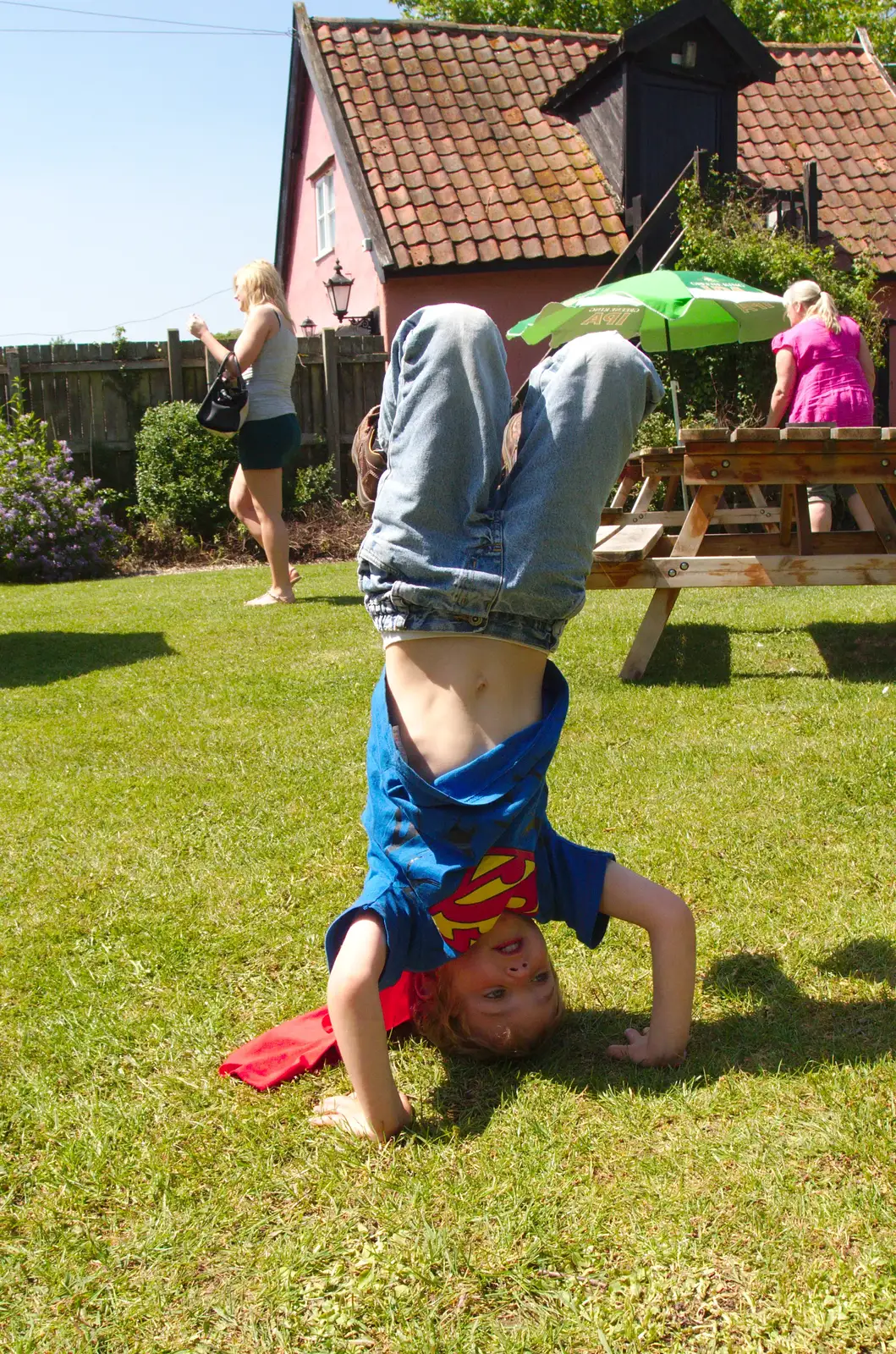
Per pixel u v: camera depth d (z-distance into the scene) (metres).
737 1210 1.67
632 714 4.36
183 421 11.94
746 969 2.38
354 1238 1.67
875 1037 2.10
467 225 13.45
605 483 2.03
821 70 16.52
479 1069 2.09
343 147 14.20
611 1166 1.78
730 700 4.53
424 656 2.01
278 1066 2.10
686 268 12.02
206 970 2.48
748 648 5.52
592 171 14.19
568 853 2.17
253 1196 1.77
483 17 26.86
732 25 13.35
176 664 5.62
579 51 16.11
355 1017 1.86
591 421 1.98
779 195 13.52
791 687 4.69
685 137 13.94
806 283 6.89
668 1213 1.67
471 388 1.91
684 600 7.18
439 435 1.91
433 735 1.99
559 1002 2.10
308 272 20.55
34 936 2.66
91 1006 2.34
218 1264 1.63
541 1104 1.95
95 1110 2.00
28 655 5.99
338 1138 1.89
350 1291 1.57
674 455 7.10
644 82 13.51
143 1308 1.56
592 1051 2.13
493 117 14.83
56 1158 1.88
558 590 2.01
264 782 3.72
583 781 3.57
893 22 27.70
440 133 14.56
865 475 4.93
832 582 4.93
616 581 4.94
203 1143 1.90
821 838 3.05
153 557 11.86
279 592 7.57
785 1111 1.89
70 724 4.53
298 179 20.47
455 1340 1.47
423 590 1.95
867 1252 1.57
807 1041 2.10
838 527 11.11
